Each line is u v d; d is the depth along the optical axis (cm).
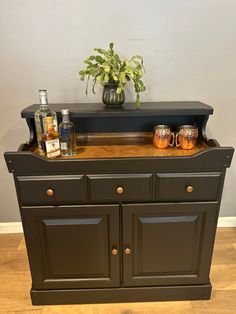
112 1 141
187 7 143
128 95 157
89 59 129
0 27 144
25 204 120
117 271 136
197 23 146
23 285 154
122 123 152
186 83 157
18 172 114
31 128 130
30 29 145
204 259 135
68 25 144
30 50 149
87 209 123
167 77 155
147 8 143
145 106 139
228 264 167
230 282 154
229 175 184
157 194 121
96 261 133
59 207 121
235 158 179
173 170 117
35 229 126
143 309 139
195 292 142
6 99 159
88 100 158
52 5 141
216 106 163
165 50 150
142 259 134
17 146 171
